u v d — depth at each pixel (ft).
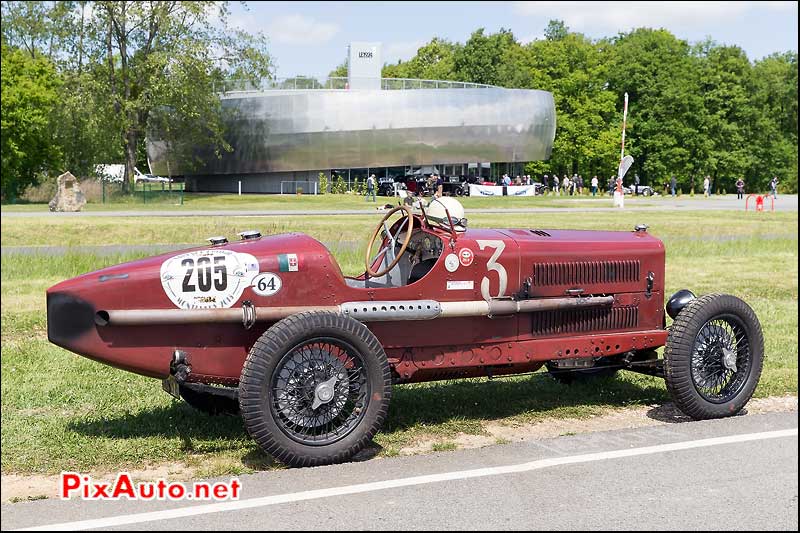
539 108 219.41
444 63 321.52
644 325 22.71
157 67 171.53
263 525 14.24
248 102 207.51
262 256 18.54
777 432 20.17
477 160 215.10
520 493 15.87
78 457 18.21
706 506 15.28
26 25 200.13
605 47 299.17
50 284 46.83
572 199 179.93
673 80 280.92
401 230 21.70
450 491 15.96
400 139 208.95
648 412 22.34
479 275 20.40
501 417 21.67
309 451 17.22
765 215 113.19
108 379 25.44
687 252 66.08
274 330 17.11
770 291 45.27
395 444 19.20
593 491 16.01
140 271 17.83
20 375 25.79
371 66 213.66
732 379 22.11
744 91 296.71
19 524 14.32
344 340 17.63
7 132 182.70
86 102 165.58
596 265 21.88
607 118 284.82
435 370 20.16
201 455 18.40
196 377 18.39
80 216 96.58
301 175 215.72
